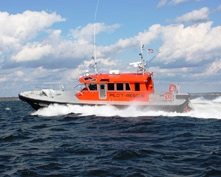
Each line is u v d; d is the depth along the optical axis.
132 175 9.28
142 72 23.00
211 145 12.96
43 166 10.48
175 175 9.23
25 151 12.92
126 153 11.63
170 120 20.11
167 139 14.49
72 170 9.96
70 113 22.91
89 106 22.70
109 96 22.62
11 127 20.42
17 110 42.22
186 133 15.80
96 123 19.64
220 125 18.19
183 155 11.41
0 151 13.07
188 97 22.44
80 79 23.27
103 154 11.86
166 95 22.22
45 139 15.45
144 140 14.38
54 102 23.38
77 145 13.54
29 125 20.39
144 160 10.88
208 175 9.09
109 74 22.98
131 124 18.84
